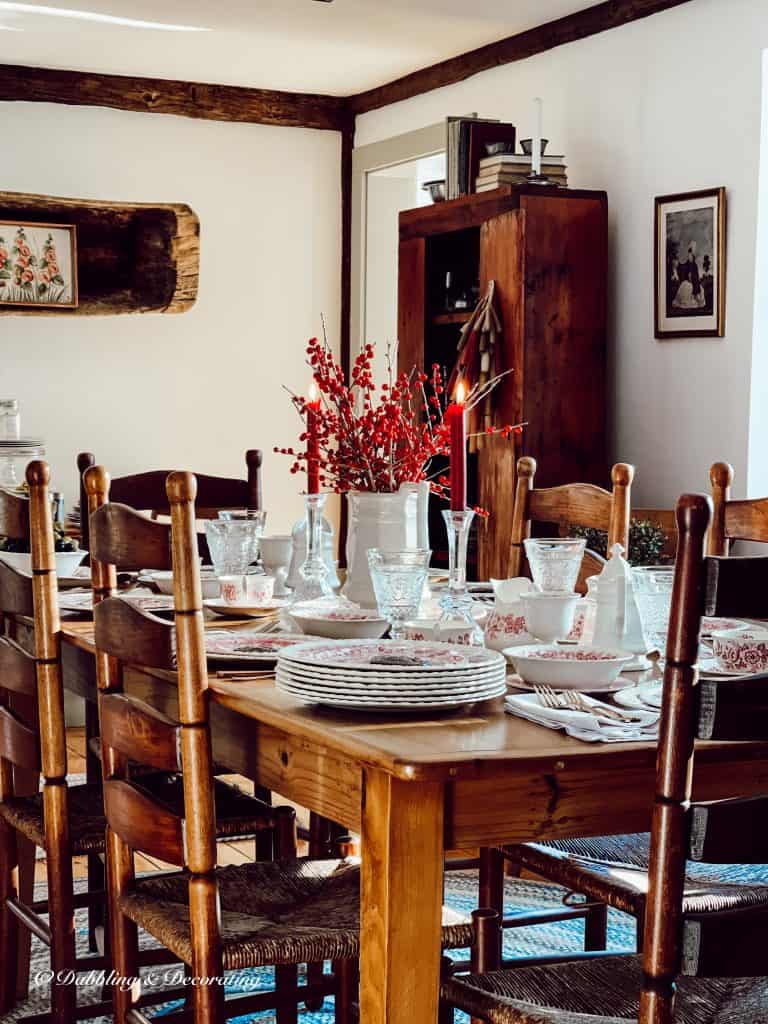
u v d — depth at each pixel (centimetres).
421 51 590
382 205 686
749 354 453
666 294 486
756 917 134
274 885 205
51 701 234
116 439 645
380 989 151
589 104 525
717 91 465
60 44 577
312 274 686
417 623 209
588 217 493
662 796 131
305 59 605
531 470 331
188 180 655
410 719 166
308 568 254
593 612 223
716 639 185
